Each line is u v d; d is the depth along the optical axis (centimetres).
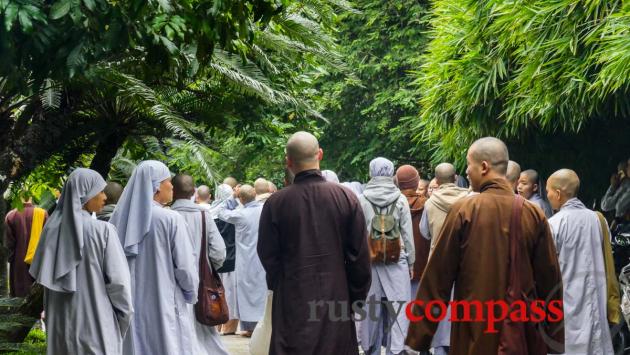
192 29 575
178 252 802
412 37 2397
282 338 633
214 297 914
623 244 1009
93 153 896
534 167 1458
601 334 806
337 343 632
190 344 815
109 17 524
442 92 1397
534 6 1142
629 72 1009
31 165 805
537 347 548
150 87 815
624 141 1388
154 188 803
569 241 805
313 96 947
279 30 799
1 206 855
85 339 666
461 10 1337
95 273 671
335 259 636
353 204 644
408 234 934
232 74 767
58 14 491
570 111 1185
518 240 547
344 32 2448
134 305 794
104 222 681
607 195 1155
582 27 1131
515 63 1320
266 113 889
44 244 670
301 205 639
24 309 855
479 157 562
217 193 835
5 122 787
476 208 554
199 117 859
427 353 930
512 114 1233
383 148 2509
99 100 811
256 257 1308
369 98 2511
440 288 556
